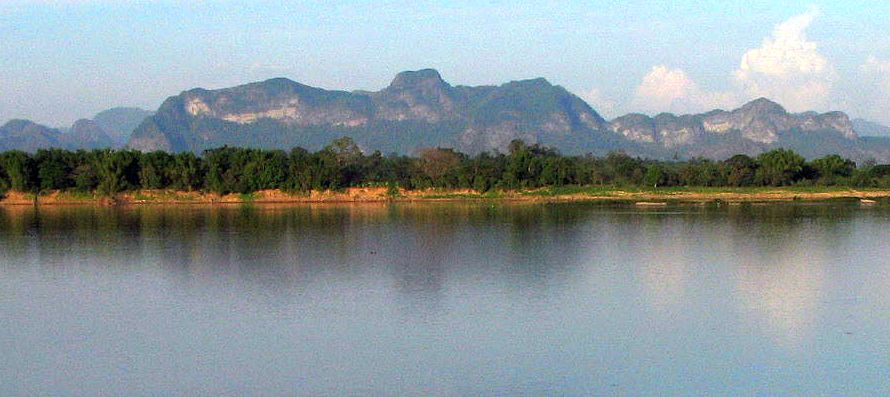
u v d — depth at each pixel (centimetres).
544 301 5247
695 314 4884
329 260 7169
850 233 9231
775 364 3922
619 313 4906
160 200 16288
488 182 17588
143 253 7712
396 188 17375
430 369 3847
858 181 18500
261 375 3788
